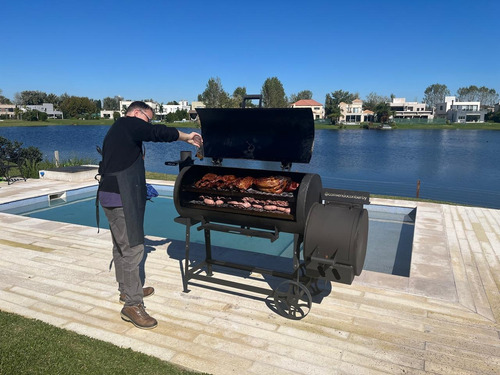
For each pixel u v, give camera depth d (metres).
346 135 71.56
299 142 3.21
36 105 124.69
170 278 3.81
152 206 8.75
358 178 18.61
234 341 2.69
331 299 3.36
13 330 2.71
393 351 2.58
